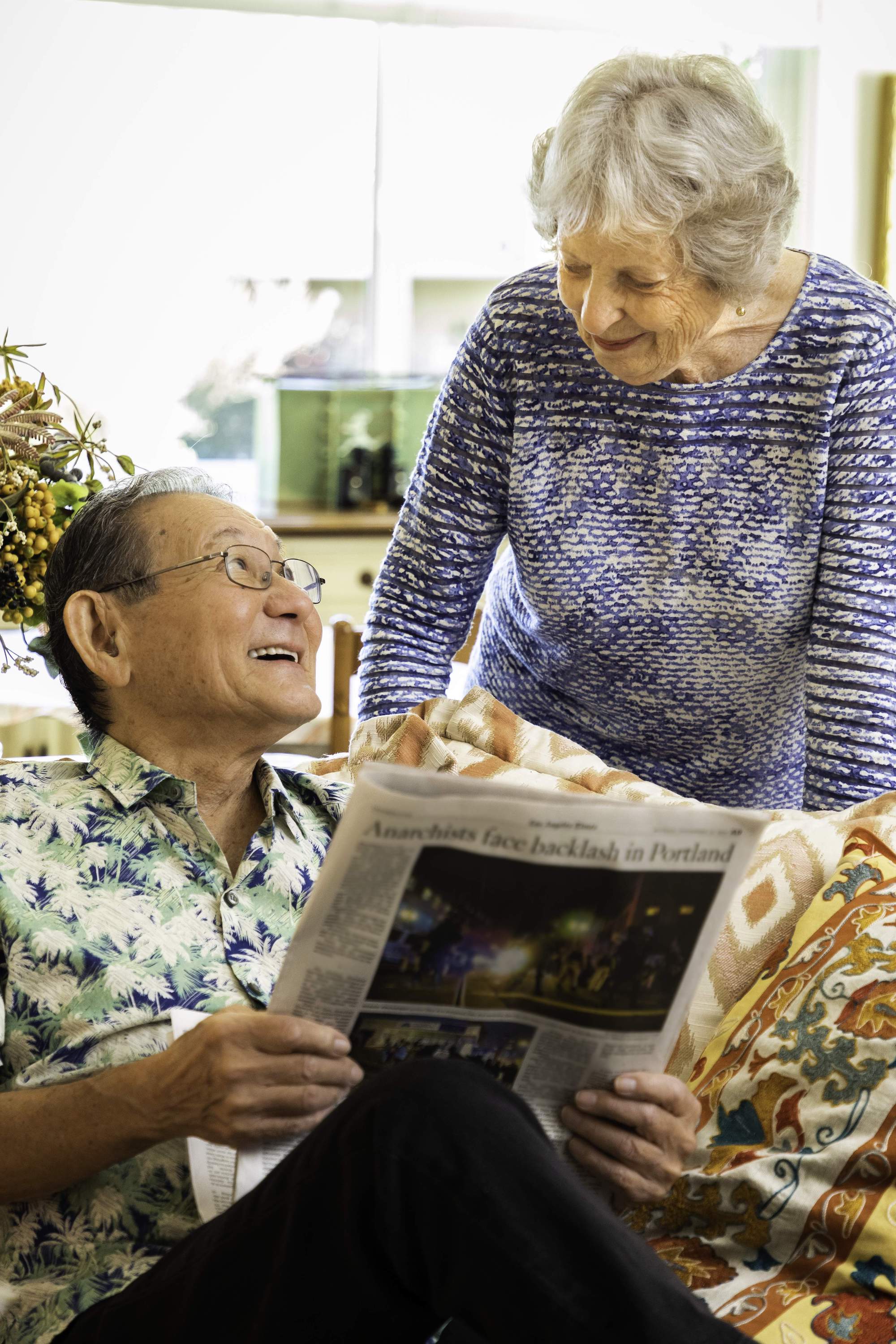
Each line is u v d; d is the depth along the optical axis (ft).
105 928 4.16
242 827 4.68
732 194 4.20
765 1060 4.33
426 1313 3.25
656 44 14.62
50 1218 3.92
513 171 15.15
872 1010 4.21
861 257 14.76
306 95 14.44
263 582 4.46
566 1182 3.10
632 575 5.24
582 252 4.37
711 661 5.35
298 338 15.15
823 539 5.08
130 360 14.53
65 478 5.45
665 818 3.19
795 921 4.78
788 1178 4.03
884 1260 3.76
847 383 4.87
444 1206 3.05
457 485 5.45
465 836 3.15
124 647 4.45
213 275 14.60
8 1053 4.06
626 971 3.43
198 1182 3.84
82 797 4.37
